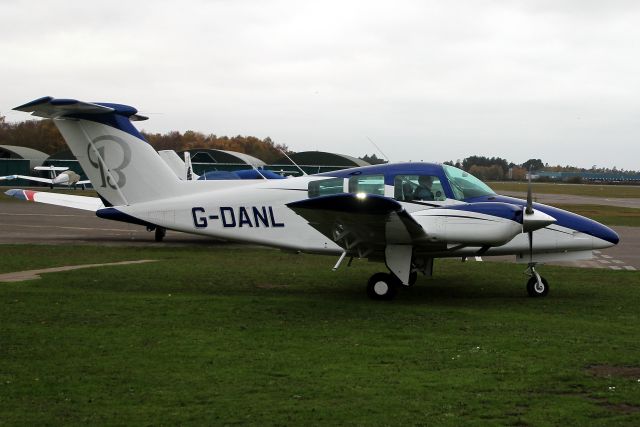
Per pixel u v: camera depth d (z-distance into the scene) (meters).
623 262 18.66
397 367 7.76
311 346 8.73
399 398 6.66
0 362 7.84
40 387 6.95
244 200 14.13
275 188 14.02
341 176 13.63
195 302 11.72
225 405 6.44
